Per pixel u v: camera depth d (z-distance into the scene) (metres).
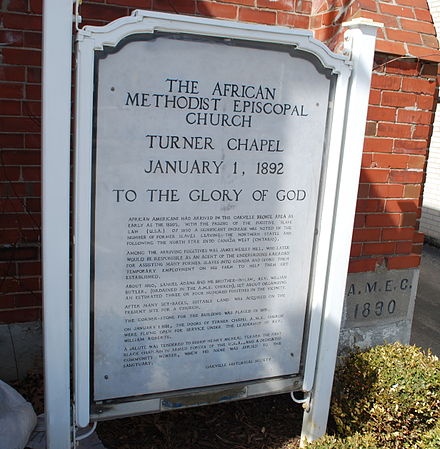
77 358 2.20
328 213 2.48
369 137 3.41
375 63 3.31
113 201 2.13
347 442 2.54
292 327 2.58
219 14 3.31
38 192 3.09
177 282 2.30
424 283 6.76
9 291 3.13
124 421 3.11
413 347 3.28
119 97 2.05
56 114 1.97
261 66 2.23
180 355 2.40
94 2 3.00
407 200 3.63
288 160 2.37
